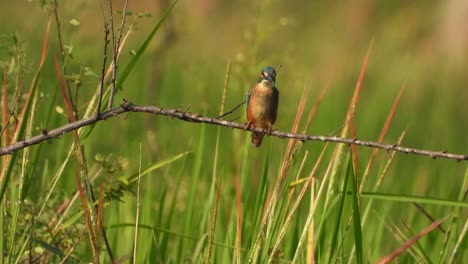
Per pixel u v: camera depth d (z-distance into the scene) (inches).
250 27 611.2
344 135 388.2
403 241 503.5
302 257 402.9
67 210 397.1
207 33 1178.6
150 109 325.7
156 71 758.5
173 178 567.8
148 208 452.1
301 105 377.7
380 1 1405.0
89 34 644.1
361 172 630.5
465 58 1294.3
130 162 586.9
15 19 941.8
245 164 484.1
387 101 968.3
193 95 826.2
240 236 378.9
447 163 746.2
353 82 1105.4
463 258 433.1
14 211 395.9
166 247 443.8
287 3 1381.6
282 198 377.1
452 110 1005.8
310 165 466.9
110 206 490.0
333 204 403.9
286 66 660.7
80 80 380.2
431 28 1364.4
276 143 613.9
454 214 405.1
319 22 1354.6
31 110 401.4
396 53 1235.2
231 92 671.8
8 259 374.0
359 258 359.9
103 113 327.9
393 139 901.2
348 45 1239.5
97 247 362.9
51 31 644.7
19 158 406.9
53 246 377.1
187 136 685.9
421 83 1117.1
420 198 368.2
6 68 410.6
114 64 328.2
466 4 1360.7
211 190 452.4
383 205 572.7
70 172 500.7
